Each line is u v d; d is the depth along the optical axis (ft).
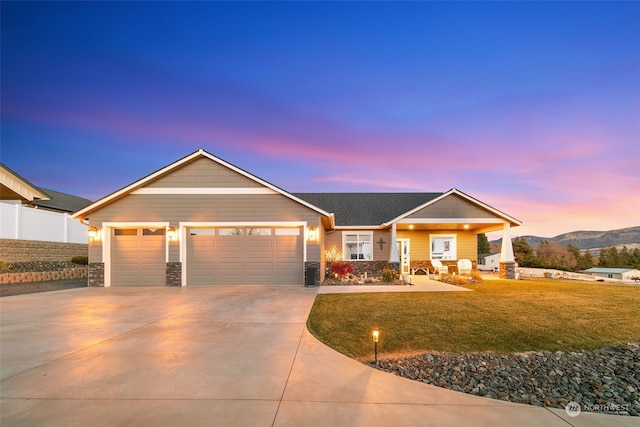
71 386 12.82
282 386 13.08
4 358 16.10
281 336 20.24
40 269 53.88
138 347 17.88
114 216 45.83
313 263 45.50
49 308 29.09
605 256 175.83
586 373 17.42
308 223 45.85
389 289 40.68
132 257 46.09
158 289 41.73
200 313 26.71
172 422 10.18
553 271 74.59
